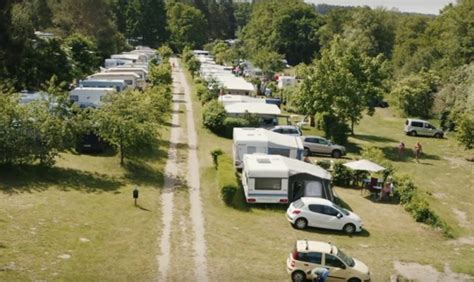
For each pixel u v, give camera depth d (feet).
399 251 76.69
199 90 209.67
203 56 382.63
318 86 150.30
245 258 66.54
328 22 419.13
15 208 73.36
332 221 81.76
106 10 323.16
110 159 107.65
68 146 97.40
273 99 198.59
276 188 90.89
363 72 161.27
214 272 60.75
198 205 87.35
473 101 183.21
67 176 93.20
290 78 244.22
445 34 269.03
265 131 120.06
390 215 93.76
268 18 449.89
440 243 83.15
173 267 60.85
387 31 356.59
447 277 67.72
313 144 133.18
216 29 622.95
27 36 154.51
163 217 79.20
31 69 153.07
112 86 167.84
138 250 64.95
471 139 151.84
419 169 136.77
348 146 152.35
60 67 167.02
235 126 145.89
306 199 84.23
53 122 93.09
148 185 95.50
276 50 426.51
